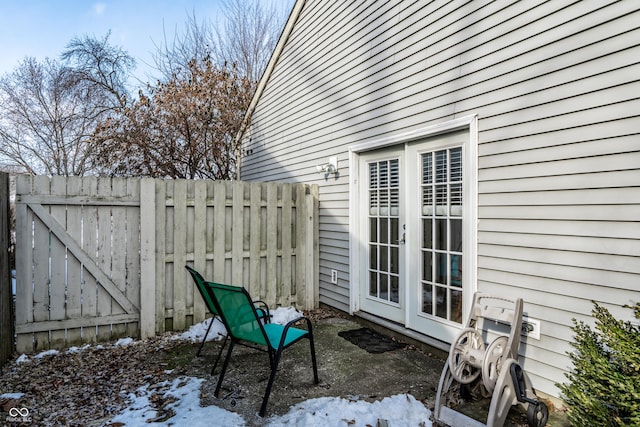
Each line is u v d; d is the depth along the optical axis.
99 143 8.73
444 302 3.52
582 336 2.17
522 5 2.78
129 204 4.13
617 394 1.79
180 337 4.15
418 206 3.83
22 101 12.51
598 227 2.37
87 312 3.96
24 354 3.64
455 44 3.32
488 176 3.03
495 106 2.97
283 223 5.14
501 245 2.93
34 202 3.73
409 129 3.83
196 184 4.50
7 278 3.51
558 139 2.56
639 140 2.19
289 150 6.33
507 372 2.25
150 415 2.48
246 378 3.08
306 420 2.36
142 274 4.14
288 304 5.17
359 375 3.12
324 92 5.32
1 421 2.39
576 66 2.47
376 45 4.32
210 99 8.55
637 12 2.20
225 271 4.70
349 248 4.80
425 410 2.52
